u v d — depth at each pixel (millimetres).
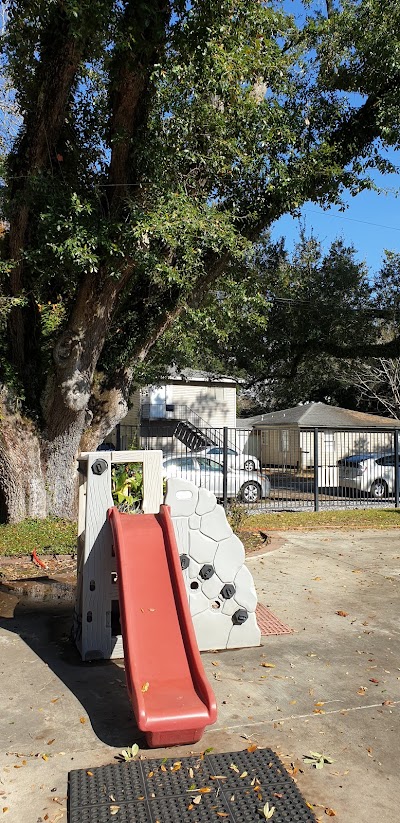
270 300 22969
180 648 3838
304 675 4582
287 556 8828
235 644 5141
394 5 10672
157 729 3328
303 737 3639
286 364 28094
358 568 8109
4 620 5891
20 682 4414
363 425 23531
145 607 4000
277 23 9078
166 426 25281
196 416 27250
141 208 8258
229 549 5129
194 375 26828
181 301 10484
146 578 4148
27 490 10414
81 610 4949
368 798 3055
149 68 7977
